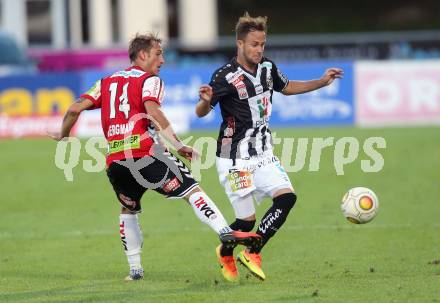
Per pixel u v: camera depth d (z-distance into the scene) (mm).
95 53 83250
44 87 71062
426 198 43812
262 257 30688
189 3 106812
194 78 71188
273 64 26609
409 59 79625
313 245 32719
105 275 28344
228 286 25500
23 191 48906
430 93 72188
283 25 165625
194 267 29250
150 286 25828
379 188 47125
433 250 31234
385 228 36062
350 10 168625
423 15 167625
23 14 102875
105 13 104500
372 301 22969
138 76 25219
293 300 23203
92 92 25828
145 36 25828
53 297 24594
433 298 23188
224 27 166375
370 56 79938
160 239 34969
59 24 102750
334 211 40688
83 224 39281
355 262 29312
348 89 72188
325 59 80500
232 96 25828
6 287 26531
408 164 54500
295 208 41812
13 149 65250
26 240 35719
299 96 71688
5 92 71312
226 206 43156
